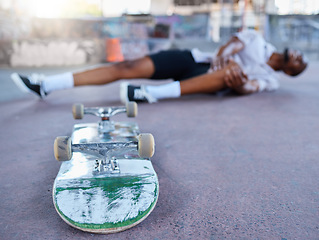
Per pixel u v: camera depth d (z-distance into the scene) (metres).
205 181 0.82
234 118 1.50
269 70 2.08
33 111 1.66
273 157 1.00
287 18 5.96
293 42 5.74
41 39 4.62
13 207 0.69
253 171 0.89
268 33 6.00
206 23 6.02
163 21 5.77
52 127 1.34
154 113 1.59
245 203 0.71
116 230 0.59
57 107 1.76
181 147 1.09
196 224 0.63
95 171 0.66
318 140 1.17
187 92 1.80
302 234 0.60
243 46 1.98
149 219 0.64
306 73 3.61
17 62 4.46
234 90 2.11
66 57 4.69
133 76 1.86
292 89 2.42
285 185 0.80
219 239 0.58
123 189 0.62
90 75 1.81
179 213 0.67
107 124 0.98
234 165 0.93
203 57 1.96
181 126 1.35
